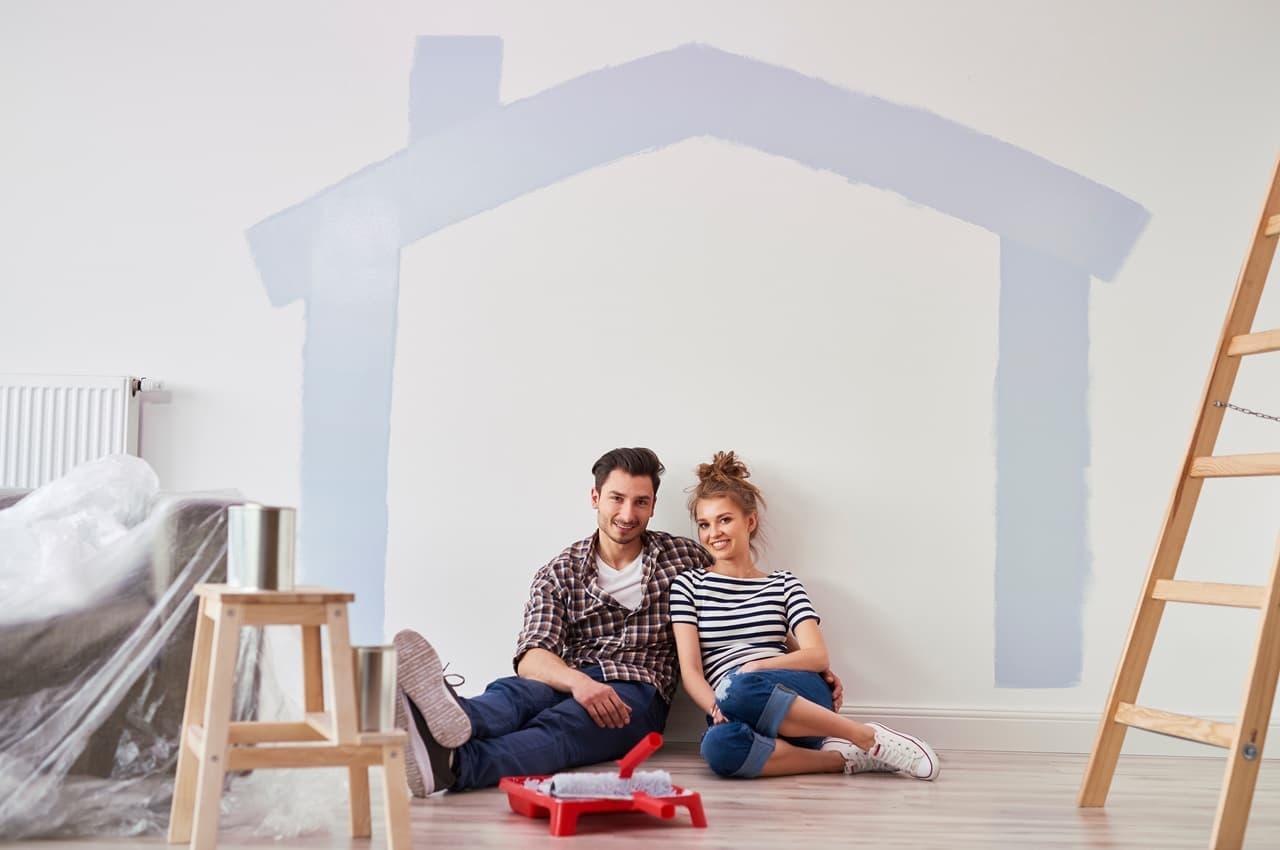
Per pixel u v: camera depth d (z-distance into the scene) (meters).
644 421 2.62
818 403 2.62
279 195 2.62
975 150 2.67
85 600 1.64
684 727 2.54
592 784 1.68
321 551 2.55
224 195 2.61
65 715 1.60
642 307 2.63
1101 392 2.64
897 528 2.61
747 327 2.63
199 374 2.58
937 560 2.60
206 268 2.60
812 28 2.68
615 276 2.64
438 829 1.63
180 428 2.56
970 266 2.65
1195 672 2.58
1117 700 1.92
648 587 2.43
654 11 2.67
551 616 2.34
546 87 2.65
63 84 2.61
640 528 2.44
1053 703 2.57
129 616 1.65
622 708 2.16
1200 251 2.67
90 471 1.81
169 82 2.63
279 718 1.73
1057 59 2.69
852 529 2.60
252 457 2.57
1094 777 1.90
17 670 1.60
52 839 1.52
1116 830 1.71
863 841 1.60
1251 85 2.70
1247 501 2.61
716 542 2.46
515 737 2.00
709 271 2.64
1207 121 2.69
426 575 2.56
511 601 2.57
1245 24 2.70
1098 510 2.62
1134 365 2.65
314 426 2.58
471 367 2.61
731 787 2.02
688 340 2.63
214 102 2.63
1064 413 2.63
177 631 1.66
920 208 2.66
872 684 2.57
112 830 1.56
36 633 1.61
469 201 2.63
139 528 1.70
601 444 2.61
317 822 1.62
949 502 2.61
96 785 1.58
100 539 1.72
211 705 1.34
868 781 2.10
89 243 2.59
